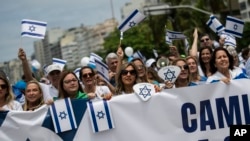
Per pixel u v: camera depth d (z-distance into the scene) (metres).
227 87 5.56
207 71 7.23
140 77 6.98
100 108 5.58
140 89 5.61
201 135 5.58
